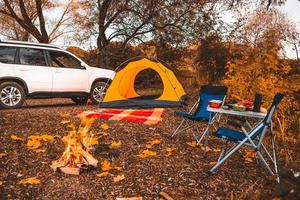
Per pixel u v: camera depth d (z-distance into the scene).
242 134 6.13
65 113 9.45
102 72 12.55
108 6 19.61
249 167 6.32
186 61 20.16
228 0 17.98
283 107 9.37
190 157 6.62
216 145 7.61
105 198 5.00
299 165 6.05
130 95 11.41
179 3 19.03
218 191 5.22
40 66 11.13
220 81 15.36
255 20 16.27
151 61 10.75
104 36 20.12
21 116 8.82
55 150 6.68
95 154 6.52
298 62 12.05
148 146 6.95
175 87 10.74
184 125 9.19
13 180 5.46
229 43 17.67
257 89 9.73
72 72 11.75
